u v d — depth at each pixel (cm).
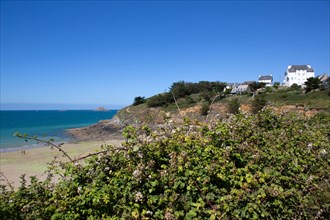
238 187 402
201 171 387
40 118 11256
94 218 324
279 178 426
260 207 371
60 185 353
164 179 372
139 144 408
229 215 369
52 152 2444
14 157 2294
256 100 2195
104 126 4684
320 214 411
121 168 380
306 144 578
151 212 341
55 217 308
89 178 369
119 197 348
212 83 4359
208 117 566
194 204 358
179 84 4475
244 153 470
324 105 2369
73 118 11531
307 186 429
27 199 327
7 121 8575
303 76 8562
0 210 299
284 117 704
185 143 438
